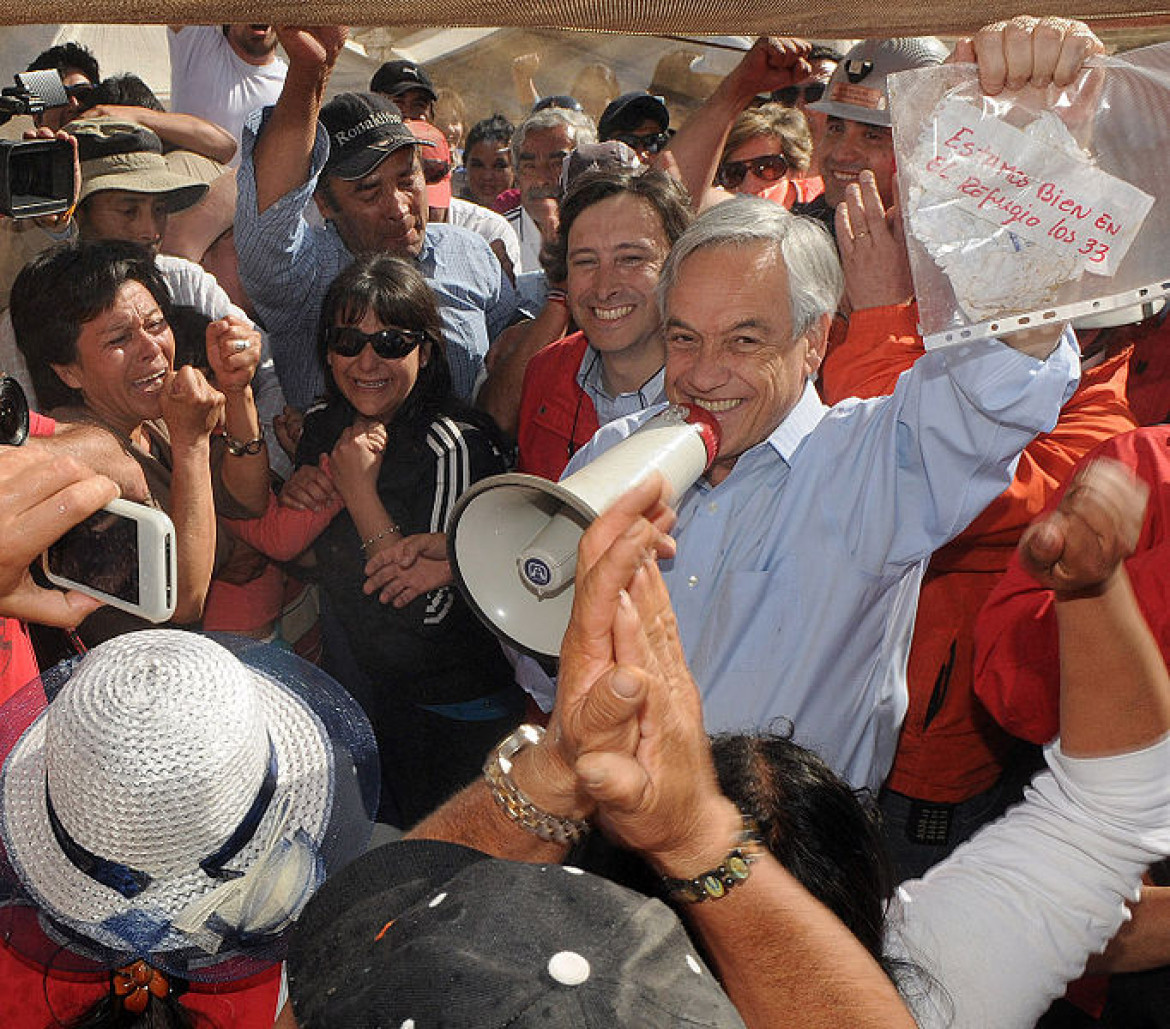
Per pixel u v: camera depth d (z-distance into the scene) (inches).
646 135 145.3
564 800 39.8
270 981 59.5
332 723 60.9
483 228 172.4
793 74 132.3
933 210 60.2
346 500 111.9
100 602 54.6
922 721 108.8
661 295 88.8
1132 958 63.8
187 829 50.8
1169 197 58.3
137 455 107.0
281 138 117.7
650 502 38.2
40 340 103.3
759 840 41.1
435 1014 30.9
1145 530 79.0
